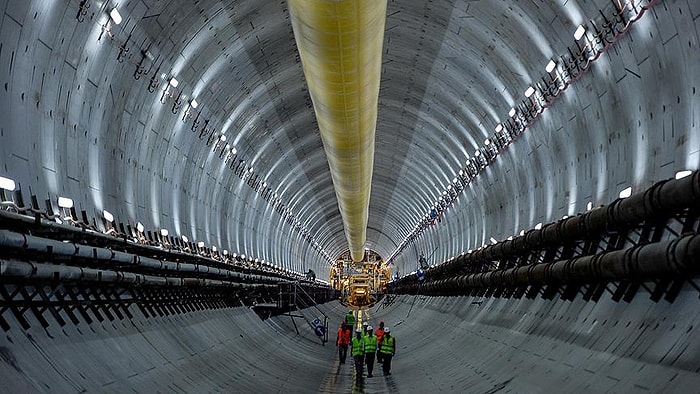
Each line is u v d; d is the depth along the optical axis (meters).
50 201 12.05
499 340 20.52
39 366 9.59
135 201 18.33
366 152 29.14
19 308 10.70
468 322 27.97
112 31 14.45
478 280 28.39
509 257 24.19
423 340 34.91
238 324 27.56
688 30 11.31
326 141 27.42
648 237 12.09
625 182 14.77
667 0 11.66
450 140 34.03
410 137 38.41
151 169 20.00
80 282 12.40
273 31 22.45
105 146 15.95
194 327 20.45
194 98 21.95
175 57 18.72
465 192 36.88
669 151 12.52
